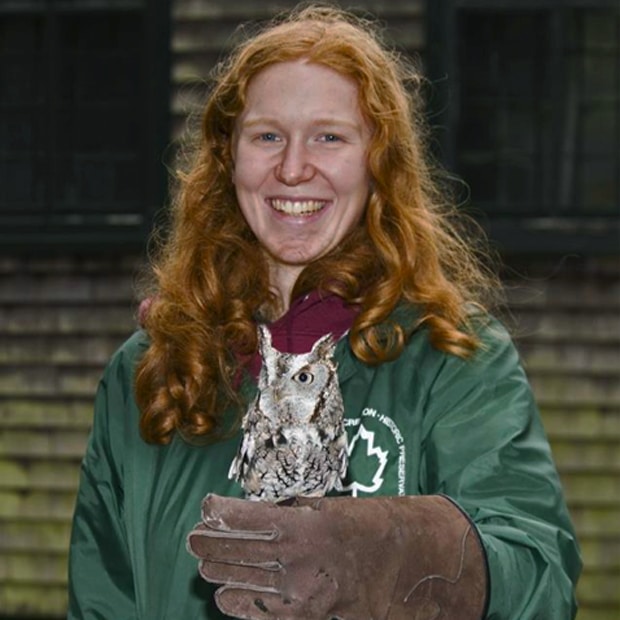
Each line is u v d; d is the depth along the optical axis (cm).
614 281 888
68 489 912
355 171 334
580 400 888
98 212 935
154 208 914
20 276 922
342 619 267
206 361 338
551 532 300
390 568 270
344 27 340
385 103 334
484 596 276
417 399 322
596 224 897
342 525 270
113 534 344
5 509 913
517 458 312
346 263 338
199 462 333
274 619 265
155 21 907
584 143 918
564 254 888
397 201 338
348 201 335
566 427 887
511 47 916
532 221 910
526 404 322
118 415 348
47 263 920
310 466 313
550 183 916
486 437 314
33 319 920
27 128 947
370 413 322
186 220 362
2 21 952
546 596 287
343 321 339
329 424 314
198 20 904
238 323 344
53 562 908
